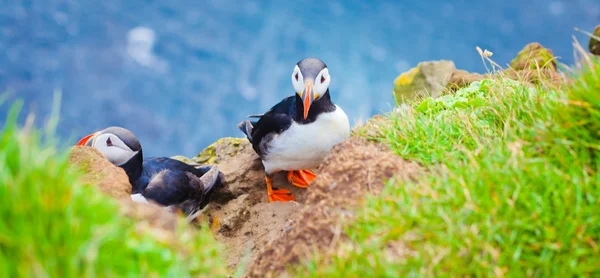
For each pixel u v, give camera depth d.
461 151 7.24
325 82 9.79
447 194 6.17
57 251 4.84
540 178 6.04
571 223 5.66
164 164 10.64
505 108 7.87
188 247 5.67
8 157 5.11
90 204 5.26
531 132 6.80
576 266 5.48
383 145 7.61
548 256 5.56
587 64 6.71
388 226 6.00
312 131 9.98
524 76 10.02
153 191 9.53
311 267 5.90
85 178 7.62
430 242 5.80
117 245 5.17
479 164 6.53
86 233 5.02
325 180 7.07
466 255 5.66
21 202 4.88
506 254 5.62
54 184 5.13
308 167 10.57
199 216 10.34
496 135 7.46
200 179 10.27
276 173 11.20
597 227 5.64
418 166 7.06
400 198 6.27
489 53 9.33
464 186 6.16
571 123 6.35
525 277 5.53
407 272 5.62
